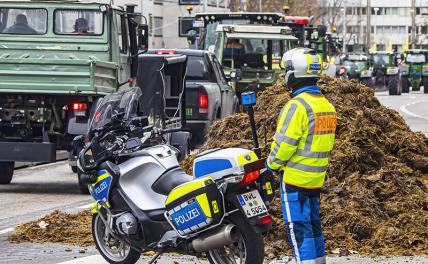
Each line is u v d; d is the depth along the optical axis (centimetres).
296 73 1571
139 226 1741
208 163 1633
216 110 4234
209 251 1686
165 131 1820
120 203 1761
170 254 1975
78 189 3197
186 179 1720
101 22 3244
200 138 4038
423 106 8594
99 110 1853
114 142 1784
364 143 2278
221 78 4525
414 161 2400
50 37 3266
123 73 3312
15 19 3284
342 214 2044
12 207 2725
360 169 2225
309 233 1574
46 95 3073
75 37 3253
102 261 1902
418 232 2034
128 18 3381
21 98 3102
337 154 2216
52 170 3844
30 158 3080
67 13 3262
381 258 1906
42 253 1998
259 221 1597
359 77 13662
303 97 1561
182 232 1662
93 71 3012
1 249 2048
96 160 1786
